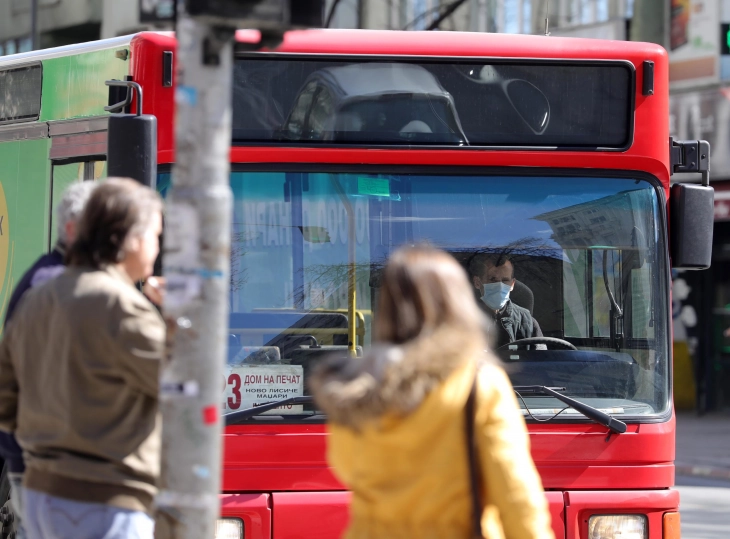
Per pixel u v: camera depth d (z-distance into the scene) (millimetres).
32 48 63250
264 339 14852
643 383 15391
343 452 8203
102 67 15766
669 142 16016
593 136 15656
